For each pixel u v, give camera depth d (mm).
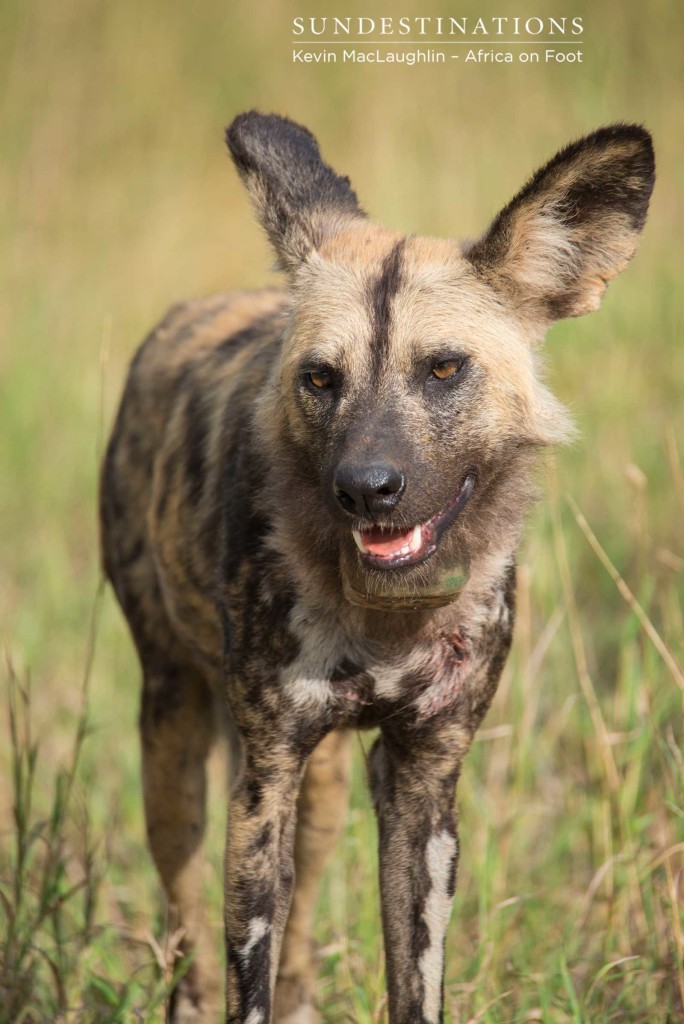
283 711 12148
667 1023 13289
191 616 14211
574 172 12062
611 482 22094
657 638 14602
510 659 17797
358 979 14156
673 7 37625
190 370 15406
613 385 24219
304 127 13867
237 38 39656
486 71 36812
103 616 21594
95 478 25578
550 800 17391
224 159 36688
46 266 32656
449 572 11609
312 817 14656
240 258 31906
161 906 16078
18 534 24547
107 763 19234
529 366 12531
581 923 14805
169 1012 14516
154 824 15086
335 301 12109
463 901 15641
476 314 12172
